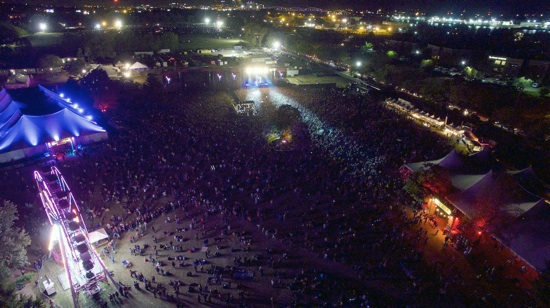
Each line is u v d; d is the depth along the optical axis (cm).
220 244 2888
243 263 2669
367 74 8688
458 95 6356
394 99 6656
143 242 2912
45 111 4578
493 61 9075
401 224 3105
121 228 3044
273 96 7012
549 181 3828
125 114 5797
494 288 2427
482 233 2814
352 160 4197
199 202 3416
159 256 2750
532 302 2186
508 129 5241
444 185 3158
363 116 5703
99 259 2448
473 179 3169
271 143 4675
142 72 8694
